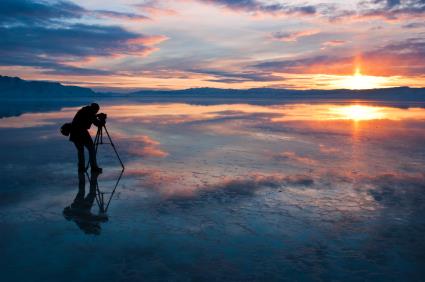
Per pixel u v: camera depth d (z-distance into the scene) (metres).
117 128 18.72
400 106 50.28
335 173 8.72
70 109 39.50
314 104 60.00
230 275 3.99
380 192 7.18
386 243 4.85
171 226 5.40
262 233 5.16
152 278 3.91
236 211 6.07
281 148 12.30
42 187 7.42
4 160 10.16
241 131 17.19
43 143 13.30
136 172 8.78
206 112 33.34
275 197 6.84
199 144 13.16
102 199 6.68
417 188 7.45
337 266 4.21
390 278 3.94
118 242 4.83
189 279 3.90
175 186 7.57
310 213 5.99
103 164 9.73
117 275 3.97
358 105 55.19
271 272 4.06
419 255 4.50
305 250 4.62
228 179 8.14
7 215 5.80
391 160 10.27
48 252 4.51
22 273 3.99
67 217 5.74
